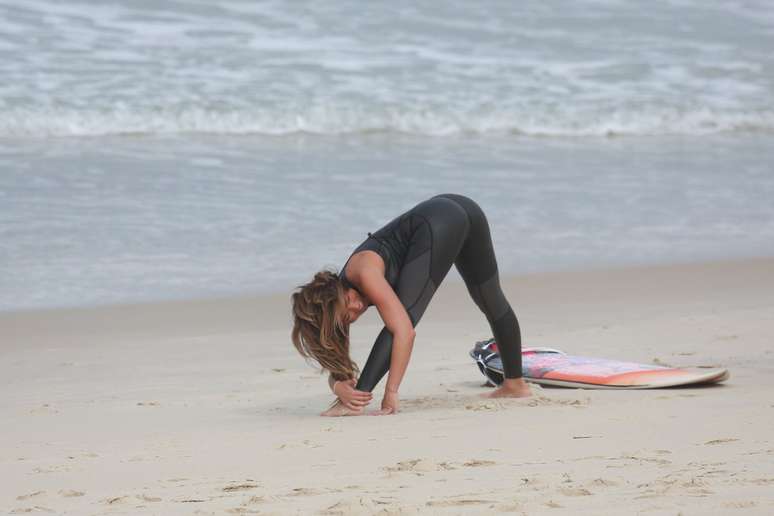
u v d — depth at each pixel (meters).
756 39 80.00
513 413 19.17
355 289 19.66
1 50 63.78
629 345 27.30
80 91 60.09
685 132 66.00
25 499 13.58
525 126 63.66
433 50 72.44
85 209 42.31
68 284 33.69
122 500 13.12
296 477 14.36
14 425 19.41
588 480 13.34
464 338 29.09
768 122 67.25
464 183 49.44
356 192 46.62
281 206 43.88
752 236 42.56
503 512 11.73
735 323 29.94
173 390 23.09
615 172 53.91
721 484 12.82
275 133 59.94
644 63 74.25
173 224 40.84
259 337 29.12
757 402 19.73
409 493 12.95
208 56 67.19
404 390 22.73
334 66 68.00
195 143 56.16
